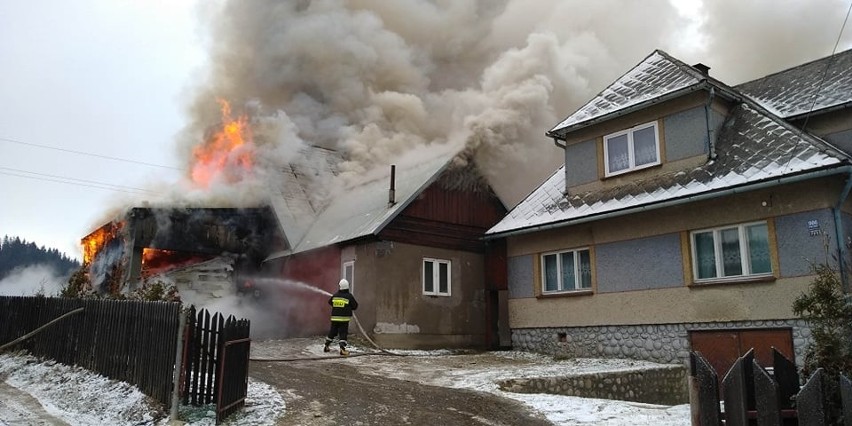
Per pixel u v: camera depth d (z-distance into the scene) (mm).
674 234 12508
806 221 10547
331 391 9078
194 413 7465
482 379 10250
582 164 14961
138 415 7645
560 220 14219
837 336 5141
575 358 13945
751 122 12422
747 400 4152
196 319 7949
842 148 11961
